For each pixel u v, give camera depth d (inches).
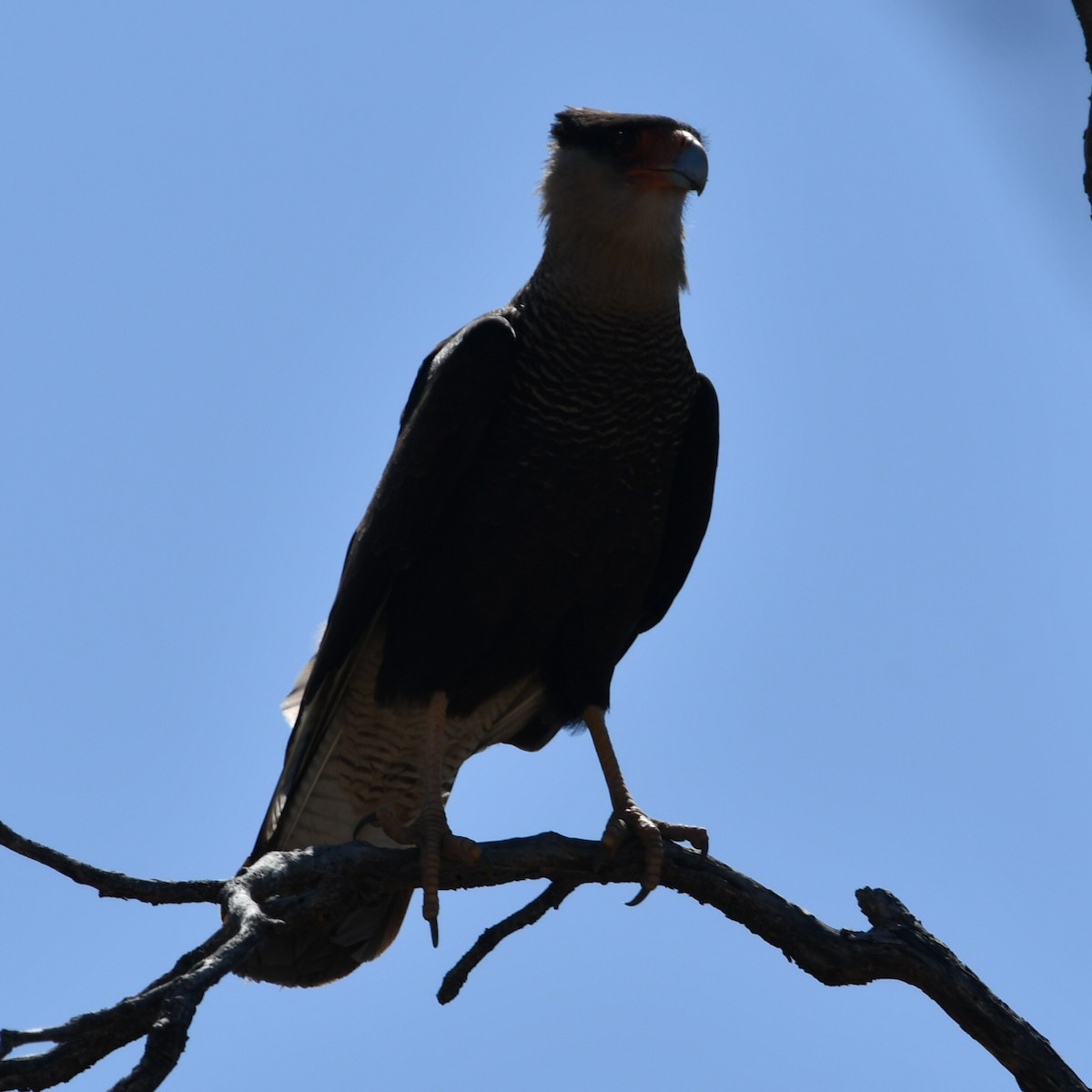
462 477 419.5
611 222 416.2
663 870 358.6
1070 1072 334.3
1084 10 247.6
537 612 424.2
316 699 425.7
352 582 420.2
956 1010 340.2
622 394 420.8
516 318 427.8
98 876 298.4
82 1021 241.0
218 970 249.9
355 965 415.2
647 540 431.5
